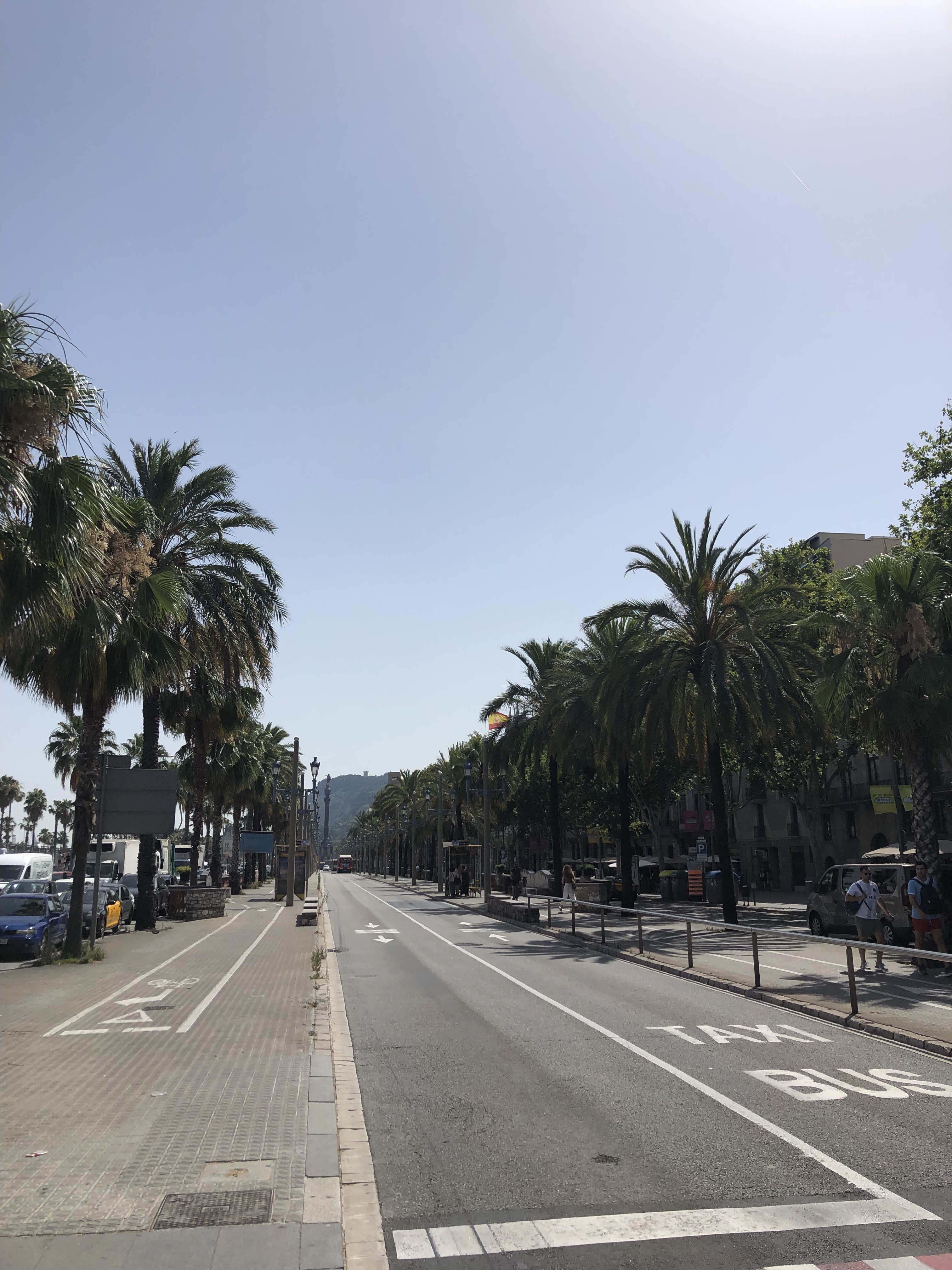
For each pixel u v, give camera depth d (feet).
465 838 251.19
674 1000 45.42
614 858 263.90
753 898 150.30
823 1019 39.32
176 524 88.28
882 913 67.31
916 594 63.93
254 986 49.01
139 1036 34.91
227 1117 23.61
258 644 92.07
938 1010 39.58
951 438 84.38
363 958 66.85
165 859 183.11
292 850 139.23
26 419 34.19
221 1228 16.47
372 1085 28.76
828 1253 15.97
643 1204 18.44
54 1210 17.30
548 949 73.92
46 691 63.36
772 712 89.30
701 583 94.43
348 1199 18.62
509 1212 18.15
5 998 44.65
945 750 64.49
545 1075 29.81
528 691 148.05
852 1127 23.40
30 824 394.52
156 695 92.22
